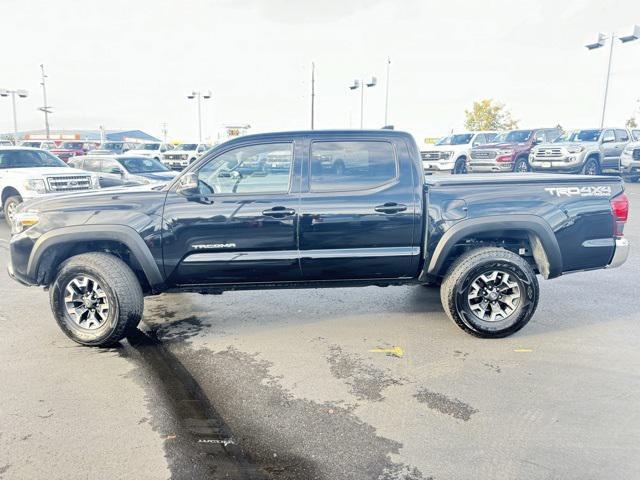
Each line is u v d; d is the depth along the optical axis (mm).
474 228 4387
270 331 4770
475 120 49688
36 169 10688
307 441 2965
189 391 3588
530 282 4391
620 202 4574
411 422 3160
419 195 4410
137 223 4258
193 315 5250
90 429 3096
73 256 4355
